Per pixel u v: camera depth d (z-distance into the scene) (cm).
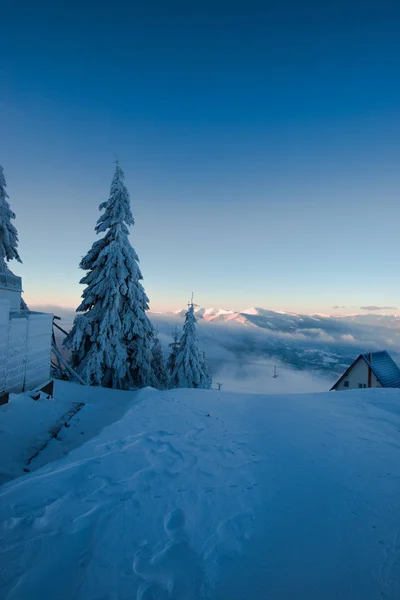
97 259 2081
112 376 2052
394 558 282
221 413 819
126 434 625
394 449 559
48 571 263
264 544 300
